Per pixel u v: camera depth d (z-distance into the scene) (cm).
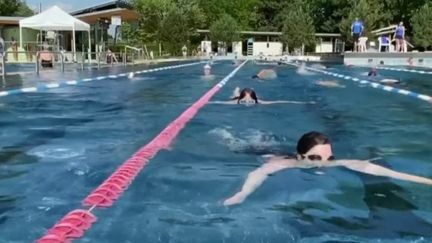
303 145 447
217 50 5644
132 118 716
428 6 4500
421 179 390
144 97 1000
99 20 3008
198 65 2661
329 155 441
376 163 444
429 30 4253
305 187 366
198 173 409
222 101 942
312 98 1005
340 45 5025
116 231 279
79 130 613
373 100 976
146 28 4578
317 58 4119
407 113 788
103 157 467
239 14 6344
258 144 532
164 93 1089
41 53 1848
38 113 755
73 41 2400
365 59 2589
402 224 293
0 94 1002
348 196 346
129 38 4625
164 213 310
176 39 4431
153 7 4622
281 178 390
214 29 5506
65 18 2244
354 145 532
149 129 625
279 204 329
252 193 352
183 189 363
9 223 293
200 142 543
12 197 345
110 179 389
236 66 2564
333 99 988
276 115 756
